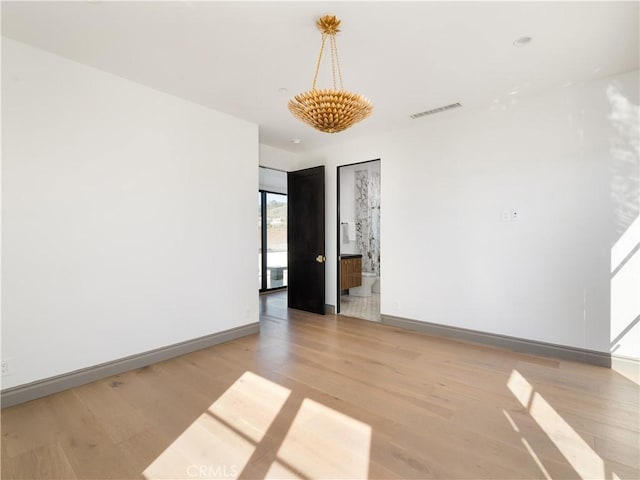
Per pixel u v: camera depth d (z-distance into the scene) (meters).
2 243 2.27
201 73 2.79
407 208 4.20
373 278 6.62
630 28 2.17
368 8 1.97
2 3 1.92
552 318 3.19
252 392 2.48
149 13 2.02
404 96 3.23
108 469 1.67
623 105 2.82
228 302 3.75
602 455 1.75
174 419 2.12
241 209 3.89
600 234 2.94
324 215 4.95
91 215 2.69
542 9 1.98
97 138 2.72
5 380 2.29
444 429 2.00
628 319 2.82
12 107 2.31
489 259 3.55
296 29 2.18
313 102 1.93
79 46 2.39
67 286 2.56
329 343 3.64
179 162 3.29
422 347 3.49
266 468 1.68
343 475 1.63
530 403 2.30
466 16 2.05
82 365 2.64
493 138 3.52
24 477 1.62
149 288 3.06
